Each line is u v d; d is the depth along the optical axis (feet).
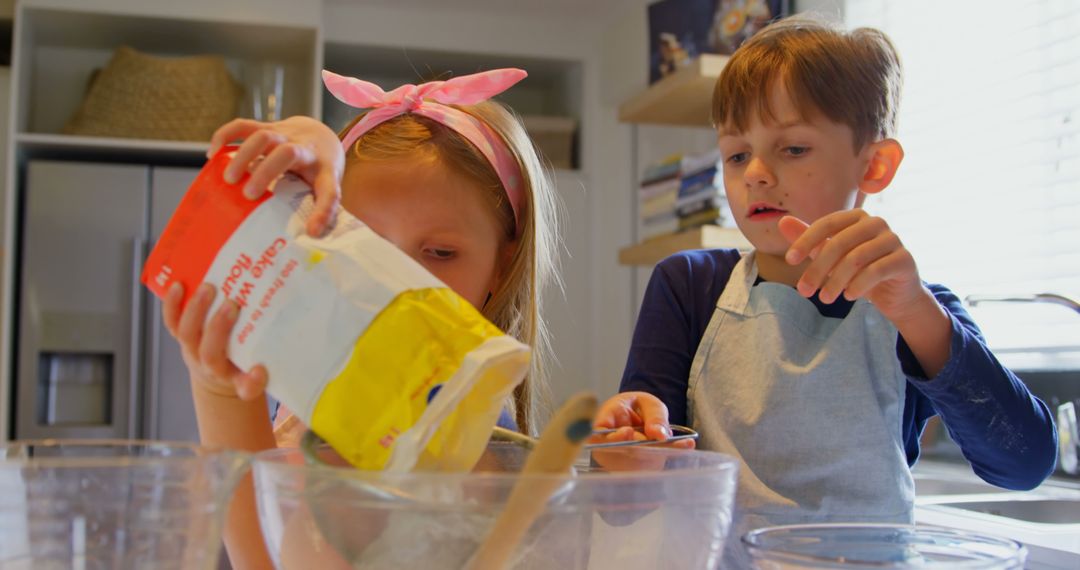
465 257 2.74
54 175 9.48
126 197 9.57
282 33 10.34
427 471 1.41
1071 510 5.16
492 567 1.29
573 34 11.54
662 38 8.34
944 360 2.84
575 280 11.36
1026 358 6.45
